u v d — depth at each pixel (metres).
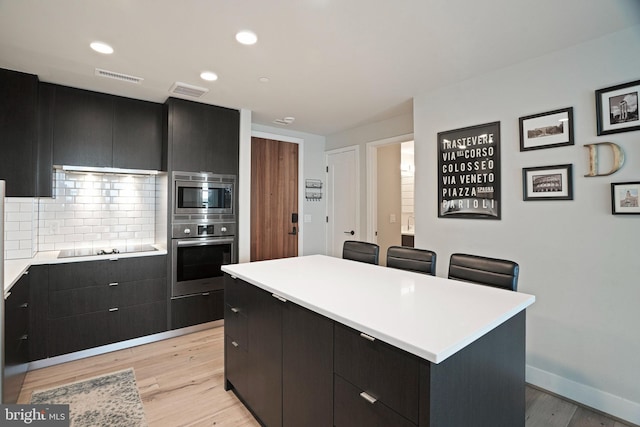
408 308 1.40
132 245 3.57
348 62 2.48
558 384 2.31
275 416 1.77
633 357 2.01
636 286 2.00
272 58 2.41
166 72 2.66
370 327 1.18
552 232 2.34
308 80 2.83
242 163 3.69
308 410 1.53
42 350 2.67
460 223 2.89
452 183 2.94
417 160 3.22
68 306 2.79
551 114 2.33
